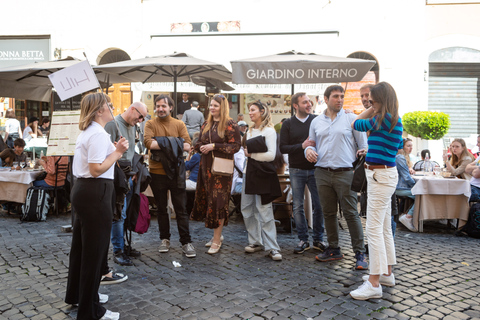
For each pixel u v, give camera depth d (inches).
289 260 188.5
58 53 525.0
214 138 192.5
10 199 280.1
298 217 201.9
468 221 237.5
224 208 193.0
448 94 483.2
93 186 120.0
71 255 128.8
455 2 464.4
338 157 175.9
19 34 530.6
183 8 503.2
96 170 116.9
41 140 375.6
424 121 400.8
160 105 195.5
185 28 503.5
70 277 128.6
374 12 469.7
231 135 190.9
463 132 484.4
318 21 479.8
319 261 186.7
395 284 157.6
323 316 130.3
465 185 239.0
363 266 173.5
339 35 476.4
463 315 131.3
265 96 508.1
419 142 458.9
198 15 501.0
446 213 245.1
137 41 511.2
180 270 174.1
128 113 176.2
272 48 484.4
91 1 517.0
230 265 181.3
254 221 202.5
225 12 495.2
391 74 471.5
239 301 141.6
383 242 144.4
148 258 190.7
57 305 138.2
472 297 146.0
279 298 144.2
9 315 130.6
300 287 154.4
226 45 491.2
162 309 135.2
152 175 195.3
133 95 521.3
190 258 191.8
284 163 242.2
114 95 525.0
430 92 485.1
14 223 265.3
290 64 223.9
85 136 120.1
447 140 451.8
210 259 190.1
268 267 178.4
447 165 261.7
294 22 484.1
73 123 209.9
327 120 179.8
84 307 120.5
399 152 264.7
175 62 249.6
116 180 159.9
